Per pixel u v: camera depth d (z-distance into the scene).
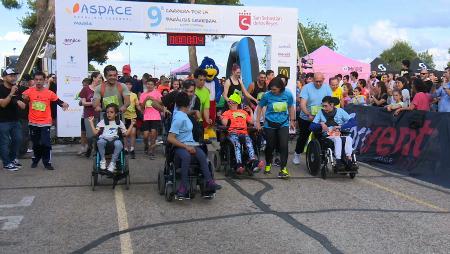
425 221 5.91
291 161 10.41
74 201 6.86
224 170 9.03
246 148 8.41
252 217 6.05
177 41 14.08
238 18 14.31
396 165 9.38
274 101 8.51
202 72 8.71
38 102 9.17
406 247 4.96
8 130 9.18
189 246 4.97
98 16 13.34
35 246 4.97
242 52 13.78
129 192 7.43
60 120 13.41
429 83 10.99
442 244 5.05
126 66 13.01
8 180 8.31
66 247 4.95
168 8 13.75
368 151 10.31
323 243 5.07
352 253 4.79
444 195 7.32
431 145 8.57
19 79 10.87
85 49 13.35
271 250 4.86
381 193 7.42
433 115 8.60
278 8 14.59
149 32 13.75
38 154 9.41
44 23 17.12
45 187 7.77
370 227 5.64
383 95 12.68
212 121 9.68
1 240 5.16
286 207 6.55
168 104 7.57
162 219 5.96
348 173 8.48
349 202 6.84
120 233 5.41
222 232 5.44
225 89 10.34
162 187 7.17
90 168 9.52
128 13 13.51
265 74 11.20
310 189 7.66
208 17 14.06
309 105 9.52
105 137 7.39
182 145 6.58
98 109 8.12
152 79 10.77
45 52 19.25
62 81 13.34
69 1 13.15
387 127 9.84
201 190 6.75
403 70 14.27
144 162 10.27
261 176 8.73
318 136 8.80
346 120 8.60
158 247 4.94
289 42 14.78
